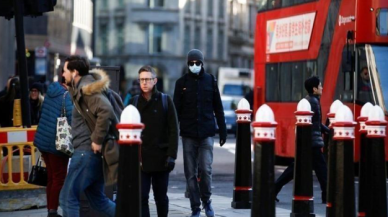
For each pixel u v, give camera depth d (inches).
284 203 1170.0
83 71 778.8
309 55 1667.1
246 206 1060.5
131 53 7081.7
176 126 860.6
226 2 7436.0
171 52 7076.8
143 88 858.8
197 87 963.3
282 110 1763.0
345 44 1523.1
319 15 1636.3
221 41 7391.7
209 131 960.3
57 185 911.0
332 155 810.2
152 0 7076.8
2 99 1318.9
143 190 863.1
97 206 798.5
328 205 807.7
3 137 1055.0
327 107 1595.7
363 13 1502.2
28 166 1063.6
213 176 1595.7
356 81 1505.9
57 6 4079.7
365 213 793.6
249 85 4276.6
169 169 859.4
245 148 1058.7
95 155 776.3
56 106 915.4
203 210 1043.3
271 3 1823.3
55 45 4030.5
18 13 1058.7
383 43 1501.0
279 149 1772.9
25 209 1064.2
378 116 781.9
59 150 898.7
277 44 1791.3
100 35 7234.3
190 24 7135.8
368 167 786.2
